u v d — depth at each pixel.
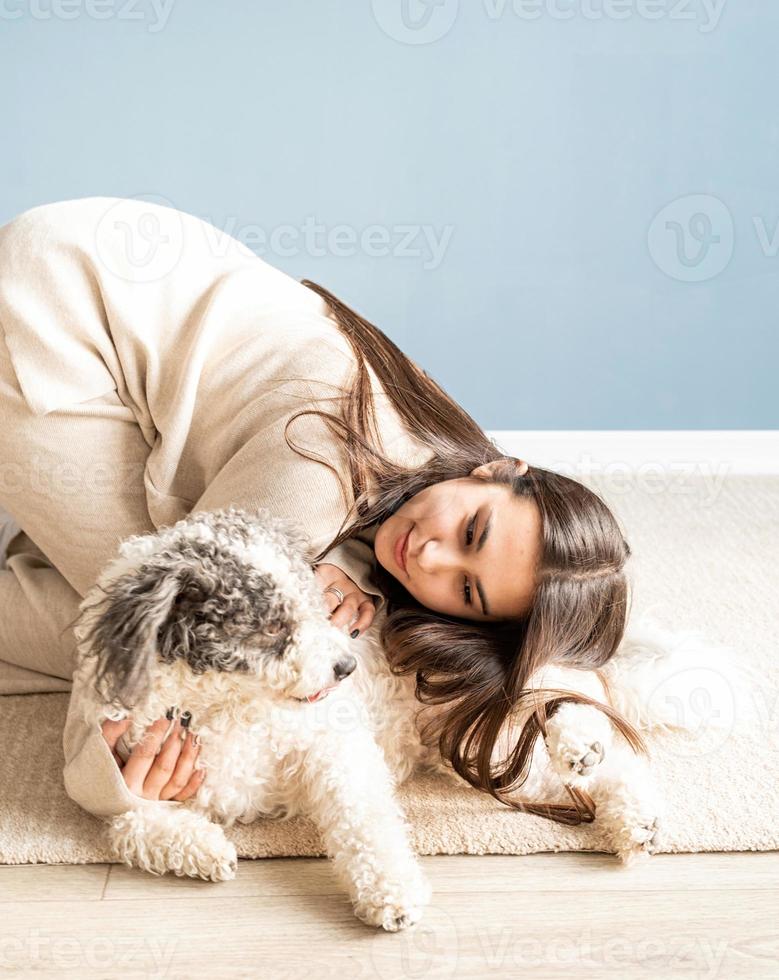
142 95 2.89
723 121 3.00
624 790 1.58
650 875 1.53
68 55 2.83
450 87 2.94
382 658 1.70
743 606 2.37
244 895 1.46
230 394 1.77
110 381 1.82
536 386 3.23
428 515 1.64
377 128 2.96
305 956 1.35
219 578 1.34
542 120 2.98
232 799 1.56
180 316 1.84
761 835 1.59
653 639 1.96
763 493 3.12
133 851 1.50
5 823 1.58
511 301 3.14
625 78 2.95
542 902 1.46
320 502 1.63
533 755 1.67
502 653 1.69
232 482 1.66
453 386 3.22
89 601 1.45
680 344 3.21
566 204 3.05
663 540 2.74
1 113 2.87
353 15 2.86
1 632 1.96
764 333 3.21
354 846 1.44
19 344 1.76
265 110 2.93
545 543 1.64
